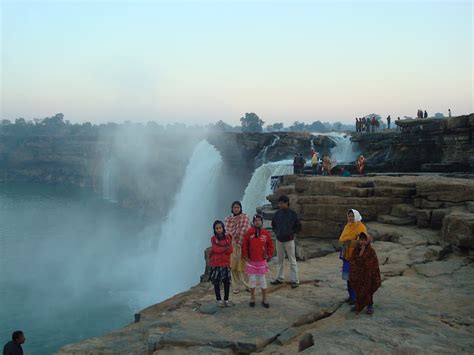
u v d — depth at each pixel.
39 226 79.06
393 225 12.77
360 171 20.78
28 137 167.00
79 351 6.56
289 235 8.30
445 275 8.52
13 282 37.44
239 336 6.12
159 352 5.79
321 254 12.19
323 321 6.73
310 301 7.49
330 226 13.56
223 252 7.43
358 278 6.58
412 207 12.96
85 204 110.94
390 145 27.41
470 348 5.11
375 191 13.91
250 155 46.09
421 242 10.90
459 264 9.16
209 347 5.87
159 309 8.96
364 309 6.79
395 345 5.26
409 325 5.95
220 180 50.19
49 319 27.14
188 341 6.04
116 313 28.38
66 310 29.02
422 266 9.07
